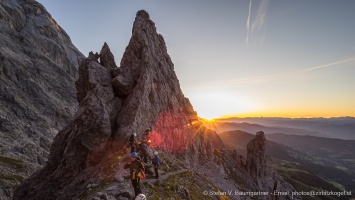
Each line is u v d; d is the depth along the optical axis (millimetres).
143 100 42031
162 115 50312
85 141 34094
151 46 58500
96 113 35062
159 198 22953
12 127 151000
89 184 27031
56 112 199500
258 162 87875
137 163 17188
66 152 36719
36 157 137125
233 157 89688
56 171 36531
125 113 38875
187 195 27547
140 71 46688
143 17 60812
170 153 48094
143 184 24688
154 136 43656
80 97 46312
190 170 37281
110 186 24156
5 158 119375
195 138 68875
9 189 95312
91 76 40688
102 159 33906
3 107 165375
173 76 69625
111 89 41375
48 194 33625
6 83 184625
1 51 199500
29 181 38906
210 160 73375
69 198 29391
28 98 190875
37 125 172625
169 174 31312
